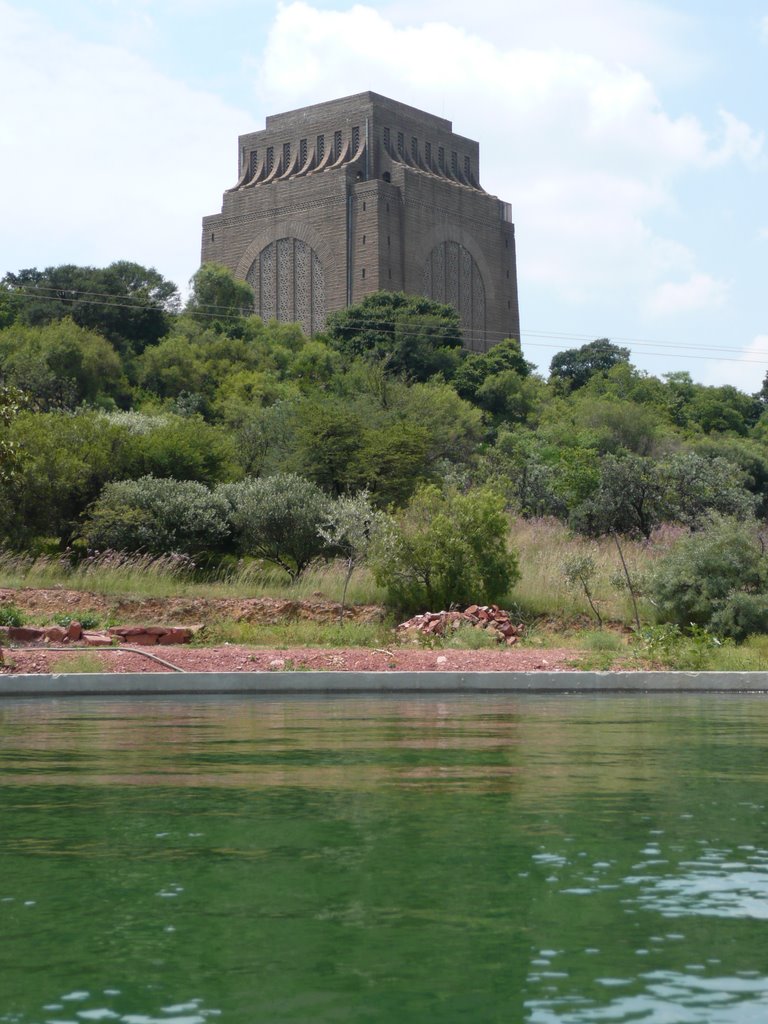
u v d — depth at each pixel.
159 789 6.26
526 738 8.84
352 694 13.69
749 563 21.89
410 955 3.30
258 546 29.69
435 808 5.66
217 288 130.25
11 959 3.26
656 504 36.94
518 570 23.67
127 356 96.38
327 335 121.81
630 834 5.02
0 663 14.81
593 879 4.20
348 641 19.56
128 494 29.28
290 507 29.20
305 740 8.66
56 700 12.75
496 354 114.25
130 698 13.04
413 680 14.02
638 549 29.14
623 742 8.54
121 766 7.19
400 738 8.79
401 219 148.25
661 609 22.33
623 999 2.92
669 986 3.03
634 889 4.05
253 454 50.34
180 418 42.53
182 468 35.22
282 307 152.00
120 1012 2.83
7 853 4.64
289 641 19.42
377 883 4.14
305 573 26.27
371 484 40.66
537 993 2.97
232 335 116.00
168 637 18.66
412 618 22.25
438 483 41.53
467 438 70.12
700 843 4.83
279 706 11.93
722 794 6.10
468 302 157.25
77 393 74.38
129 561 26.11
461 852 4.65
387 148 154.88
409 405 66.56
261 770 6.99
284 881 4.17
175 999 2.93
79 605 22.53
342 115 154.62
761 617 20.72
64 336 76.06
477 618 21.16
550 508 41.62
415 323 115.06
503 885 4.10
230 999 2.93
